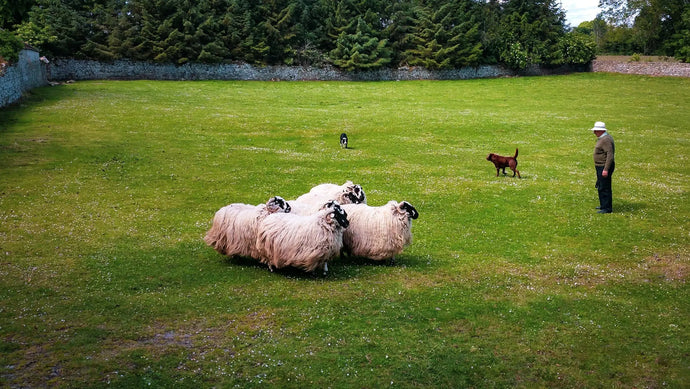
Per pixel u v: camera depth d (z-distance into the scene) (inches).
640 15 3137.3
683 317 404.5
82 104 1514.5
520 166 1021.8
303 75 2571.4
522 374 321.4
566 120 1569.9
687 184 890.1
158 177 845.2
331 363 319.9
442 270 497.7
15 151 938.7
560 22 2878.9
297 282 449.1
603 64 2699.3
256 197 753.0
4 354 307.4
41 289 407.5
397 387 300.7
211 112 1550.2
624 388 310.5
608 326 386.3
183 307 386.9
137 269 464.1
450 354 337.7
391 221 497.0
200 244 549.0
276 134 1289.4
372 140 1261.1
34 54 1823.3
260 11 2615.7
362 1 2726.4
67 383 282.0
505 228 649.0
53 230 567.2
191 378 296.2
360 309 396.8
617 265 525.7
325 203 488.4
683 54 2576.3
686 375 324.2
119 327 350.0
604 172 694.5
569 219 684.1
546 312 407.2
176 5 2456.9
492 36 2723.9
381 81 2598.4
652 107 1792.6
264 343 338.6
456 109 1788.9
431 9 2780.5
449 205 745.0
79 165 883.4
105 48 2288.4
